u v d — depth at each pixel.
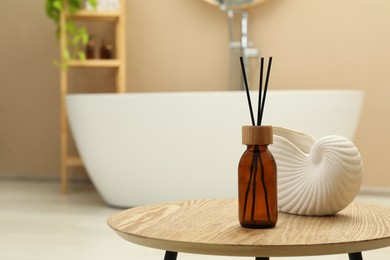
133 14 5.04
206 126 3.81
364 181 4.75
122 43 4.69
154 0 5.02
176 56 5.01
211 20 4.97
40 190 4.78
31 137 5.27
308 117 3.83
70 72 5.13
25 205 4.18
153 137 3.86
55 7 4.60
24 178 5.29
